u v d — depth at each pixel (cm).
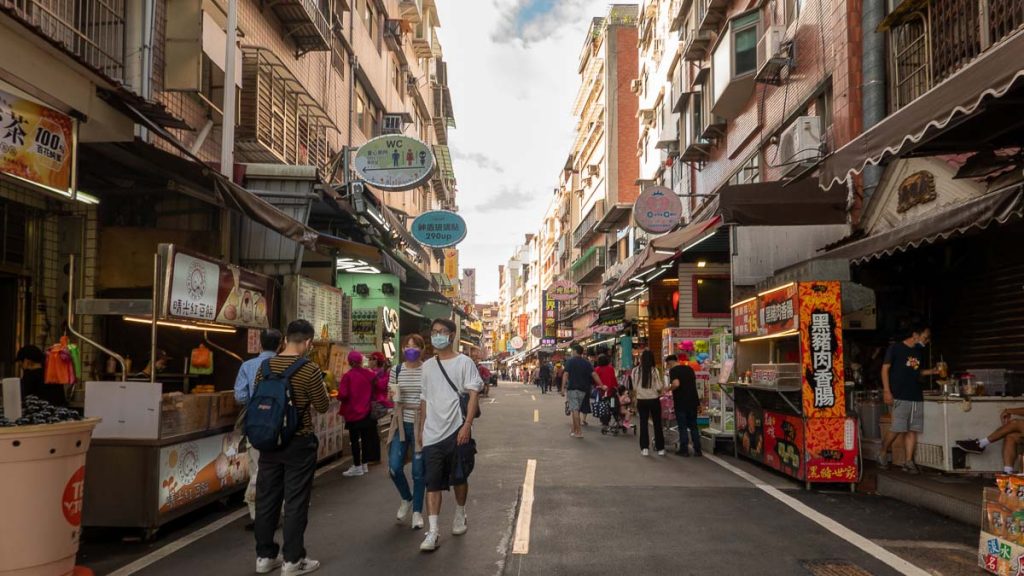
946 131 597
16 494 450
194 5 1044
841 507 732
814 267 863
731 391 1205
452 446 595
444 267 5075
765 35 1638
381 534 633
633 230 3591
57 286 955
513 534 623
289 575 509
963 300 1013
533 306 10131
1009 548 484
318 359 1125
